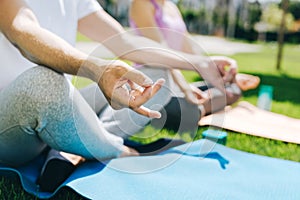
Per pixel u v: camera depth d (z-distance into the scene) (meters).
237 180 1.68
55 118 1.40
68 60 1.32
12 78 1.61
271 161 1.96
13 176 1.59
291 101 4.46
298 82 5.73
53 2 1.69
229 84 2.25
